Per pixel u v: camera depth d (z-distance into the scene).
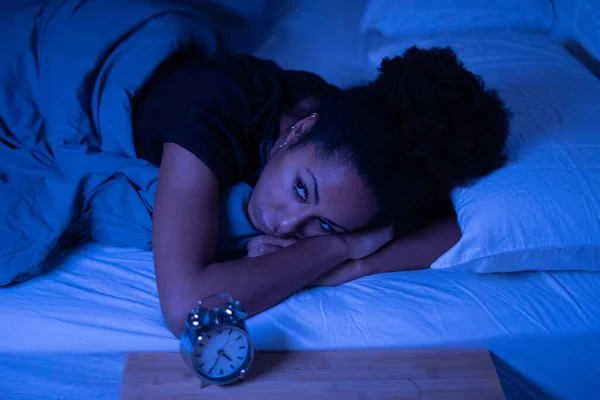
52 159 1.25
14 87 1.26
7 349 0.98
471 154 1.02
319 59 1.71
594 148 1.13
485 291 1.08
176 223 0.98
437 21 1.69
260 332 0.97
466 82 1.00
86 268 1.11
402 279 1.11
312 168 0.97
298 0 1.82
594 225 1.04
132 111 1.21
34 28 1.28
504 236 1.04
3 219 1.06
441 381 0.90
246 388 0.87
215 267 0.97
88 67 1.20
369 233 1.11
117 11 1.24
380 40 1.75
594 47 1.62
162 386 0.86
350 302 1.05
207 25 1.43
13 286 1.05
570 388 1.07
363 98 1.01
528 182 1.06
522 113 1.22
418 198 1.04
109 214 1.14
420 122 0.95
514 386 1.05
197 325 0.82
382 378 0.90
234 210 1.07
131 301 1.04
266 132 1.12
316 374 0.90
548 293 1.10
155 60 1.22
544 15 1.69
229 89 1.11
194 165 1.01
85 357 0.98
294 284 1.01
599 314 1.06
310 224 1.06
